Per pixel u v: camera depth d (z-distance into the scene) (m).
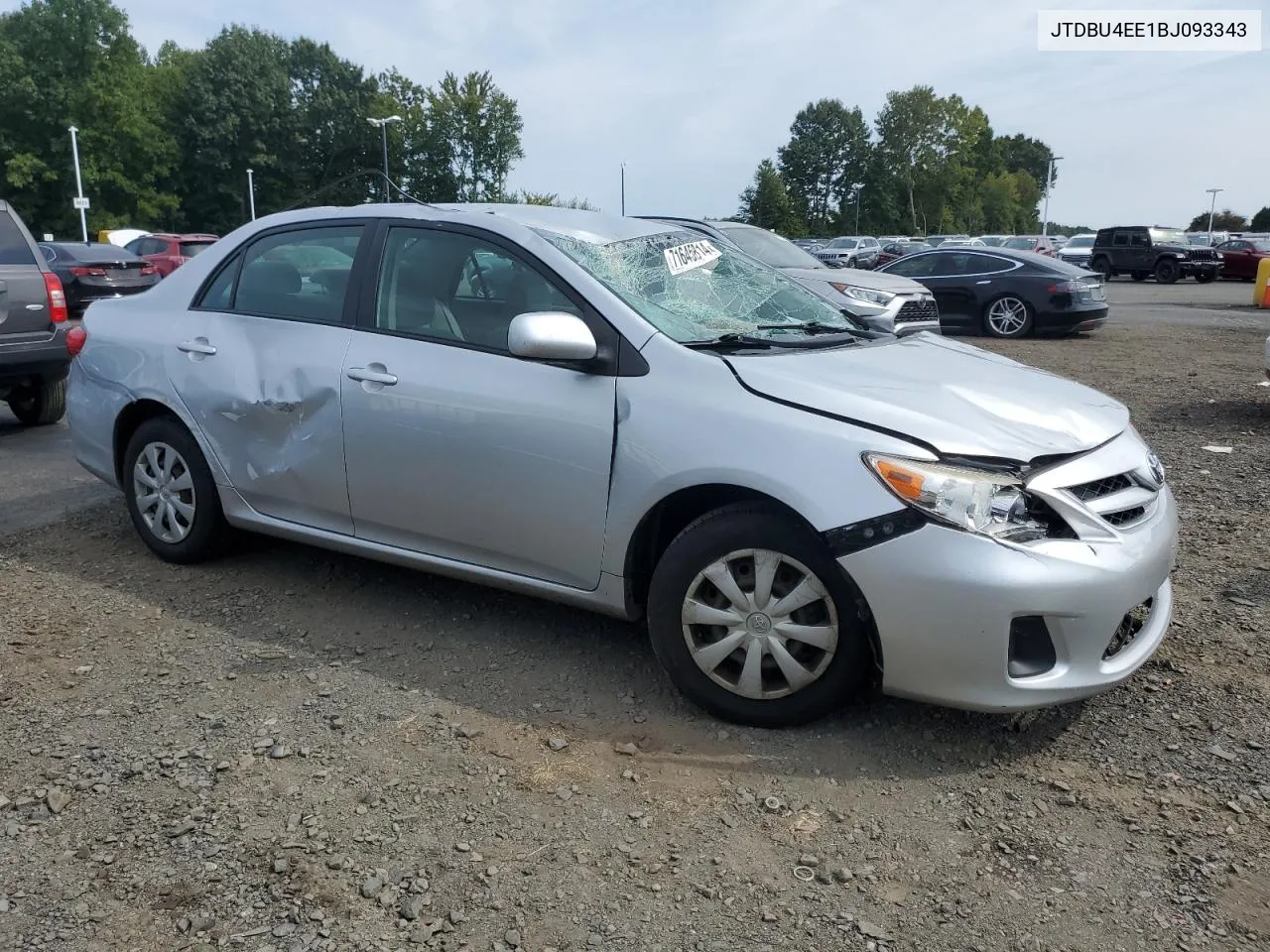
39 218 60.91
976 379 3.45
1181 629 3.98
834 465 2.94
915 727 3.24
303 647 3.84
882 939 2.32
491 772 2.99
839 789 2.91
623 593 3.40
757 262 4.39
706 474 3.11
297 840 2.67
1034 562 2.86
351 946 2.30
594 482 3.35
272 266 4.38
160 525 4.71
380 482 3.87
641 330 3.38
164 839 2.67
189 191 70.12
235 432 4.30
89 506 5.78
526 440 3.46
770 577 3.09
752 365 3.23
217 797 2.86
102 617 4.12
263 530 4.37
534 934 2.34
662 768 3.01
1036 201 127.31
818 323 3.96
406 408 3.73
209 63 68.44
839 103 99.62
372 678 3.58
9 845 2.65
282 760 3.05
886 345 3.80
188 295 4.63
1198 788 2.91
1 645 3.85
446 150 60.94
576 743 3.15
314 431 4.03
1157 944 2.30
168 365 4.53
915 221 96.88
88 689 3.50
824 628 3.04
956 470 2.88
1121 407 3.63
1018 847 2.65
